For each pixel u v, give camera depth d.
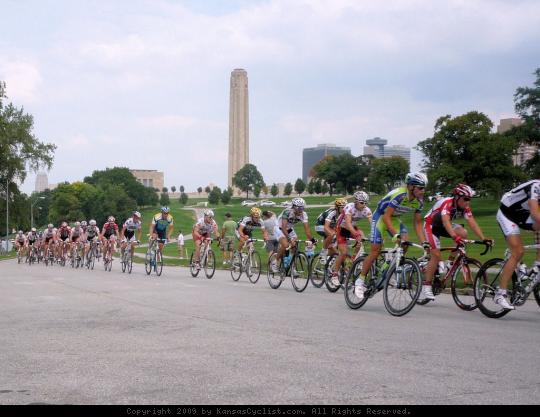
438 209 9.86
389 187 148.12
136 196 164.88
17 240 38.09
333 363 5.40
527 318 8.72
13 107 63.50
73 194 142.75
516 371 5.11
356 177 164.88
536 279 8.74
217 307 9.69
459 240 9.56
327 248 13.21
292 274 13.15
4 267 29.02
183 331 7.20
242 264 15.99
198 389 4.55
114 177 165.25
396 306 8.86
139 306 9.85
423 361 5.49
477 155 77.88
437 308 9.90
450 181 77.44
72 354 5.85
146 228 117.12
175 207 171.75
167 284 14.91
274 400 4.26
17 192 63.69
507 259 8.77
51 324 7.86
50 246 32.88
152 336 6.85
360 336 6.85
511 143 77.25
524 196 8.43
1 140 58.38
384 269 9.30
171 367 5.26
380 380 4.80
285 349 6.05
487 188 77.69
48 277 18.38
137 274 20.03
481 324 7.96
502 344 6.38
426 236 9.72
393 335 6.93
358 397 4.32
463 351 5.97
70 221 137.00
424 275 10.16
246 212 141.00
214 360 5.54
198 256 18.02
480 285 9.00
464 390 4.51
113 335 6.94
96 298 11.26
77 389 4.57
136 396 4.38
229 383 4.71
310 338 6.70
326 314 8.88
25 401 4.27
